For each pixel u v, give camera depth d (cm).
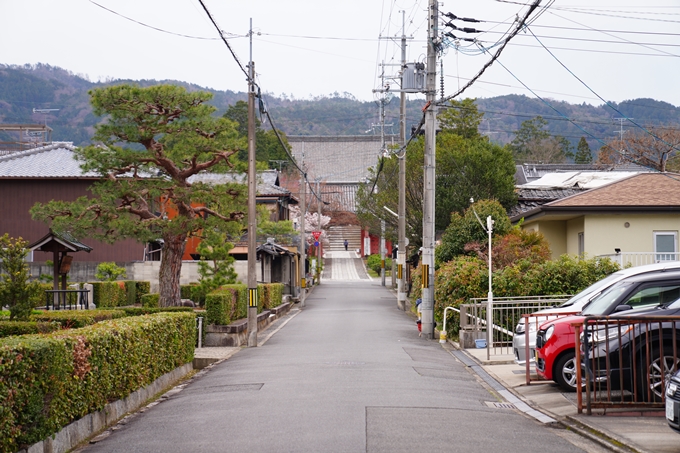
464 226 2762
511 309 1931
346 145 10181
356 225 7894
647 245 2366
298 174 7756
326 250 7938
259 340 2236
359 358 1609
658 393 1045
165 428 929
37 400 753
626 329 1109
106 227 2347
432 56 2234
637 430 893
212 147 2303
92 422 941
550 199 3509
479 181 3650
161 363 1305
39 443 770
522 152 8325
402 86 2380
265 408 1012
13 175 3688
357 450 752
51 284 2655
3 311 1897
